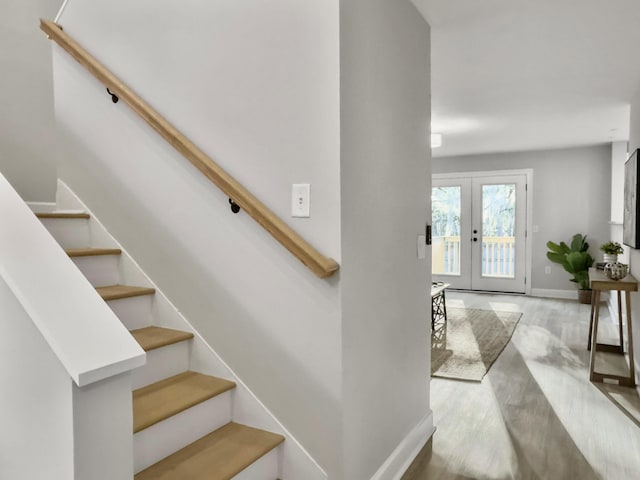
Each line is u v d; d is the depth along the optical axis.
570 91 3.91
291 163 1.79
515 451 2.53
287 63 1.78
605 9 2.43
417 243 2.49
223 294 2.00
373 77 1.96
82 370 1.02
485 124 5.19
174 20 2.04
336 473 1.79
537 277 7.46
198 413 1.87
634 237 3.70
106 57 2.24
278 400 1.90
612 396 3.28
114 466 1.14
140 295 2.15
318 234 1.75
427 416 2.69
